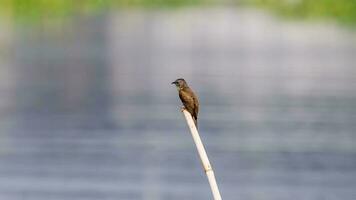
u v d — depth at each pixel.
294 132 22.88
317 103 27.84
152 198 16.19
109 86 32.56
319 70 37.00
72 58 42.44
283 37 54.06
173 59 41.88
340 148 20.84
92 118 25.36
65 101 28.89
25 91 31.27
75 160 19.47
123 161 19.39
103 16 70.62
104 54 44.22
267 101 28.34
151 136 22.41
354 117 25.22
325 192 16.67
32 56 43.22
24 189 16.67
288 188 16.88
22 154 20.03
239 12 77.19
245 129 23.30
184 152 20.47
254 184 17.27
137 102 28.39
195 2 84.44
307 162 19.27
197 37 54.66
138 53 44.84
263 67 38.41
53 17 69.25
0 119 25.17
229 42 51.38
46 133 22.86
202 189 16.91
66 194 16.33
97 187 16.88
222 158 19.69
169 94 30.33
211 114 25.73
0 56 43.06
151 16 70.88
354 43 49.56
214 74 35.88
